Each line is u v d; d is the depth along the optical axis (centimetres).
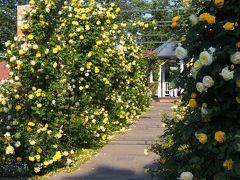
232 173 313
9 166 697
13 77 744
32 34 763
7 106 727
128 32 1495
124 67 1314
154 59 2827
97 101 1059
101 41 1005
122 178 679
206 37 346
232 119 332
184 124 371
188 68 363
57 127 772
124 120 1308
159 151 504
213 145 327
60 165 762
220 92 327
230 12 338
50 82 759
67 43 960
